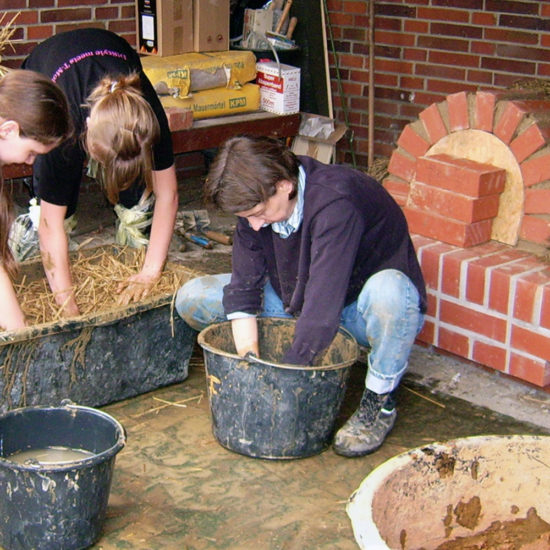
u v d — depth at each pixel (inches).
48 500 86.9
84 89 113.7
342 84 222.8
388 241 105.5
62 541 89.4
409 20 205.0
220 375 105.7
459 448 82.1
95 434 96.5
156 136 102.2
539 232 129.3
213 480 104.5
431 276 131.4
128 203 144.0
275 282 112.3
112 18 207.2
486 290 125.3
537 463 83.6
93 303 126.6
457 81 201.0
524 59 188.9
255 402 104.7
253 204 92.8
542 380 122.1
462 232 131.3
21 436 96.7
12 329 106.8
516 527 85.0
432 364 134.0
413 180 138.3
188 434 114.4
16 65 197.6
